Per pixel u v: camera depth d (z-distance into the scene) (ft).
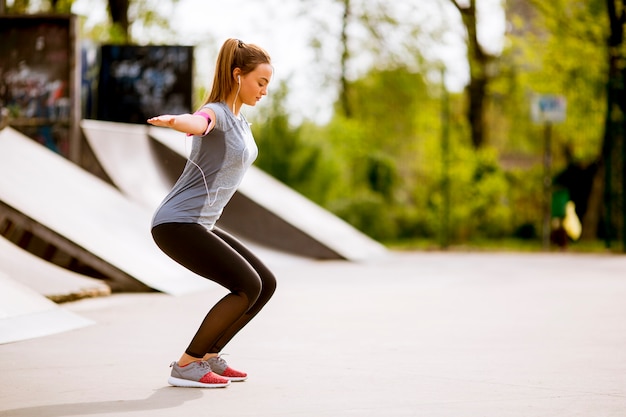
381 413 15.61
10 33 49.42
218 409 15.87
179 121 16.38
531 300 33.78
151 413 15.56
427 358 21.26
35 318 24.79
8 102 49.37
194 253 17.21
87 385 17.90
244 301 17.46
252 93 17.76
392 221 83.41
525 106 107.55
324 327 26.53
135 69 59.77
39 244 36.11
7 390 17.40
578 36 83.25
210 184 17.31
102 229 37.32
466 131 98.48
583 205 89.40
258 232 53.62
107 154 49.34
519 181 85.92
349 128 85.71
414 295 35.53
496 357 21.44
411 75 101.76
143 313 29.07
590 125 85.76
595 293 36.35
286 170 76.43
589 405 16.30
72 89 48.88
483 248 69.56
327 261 53.01
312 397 16.89
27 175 37.83
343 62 98.84
